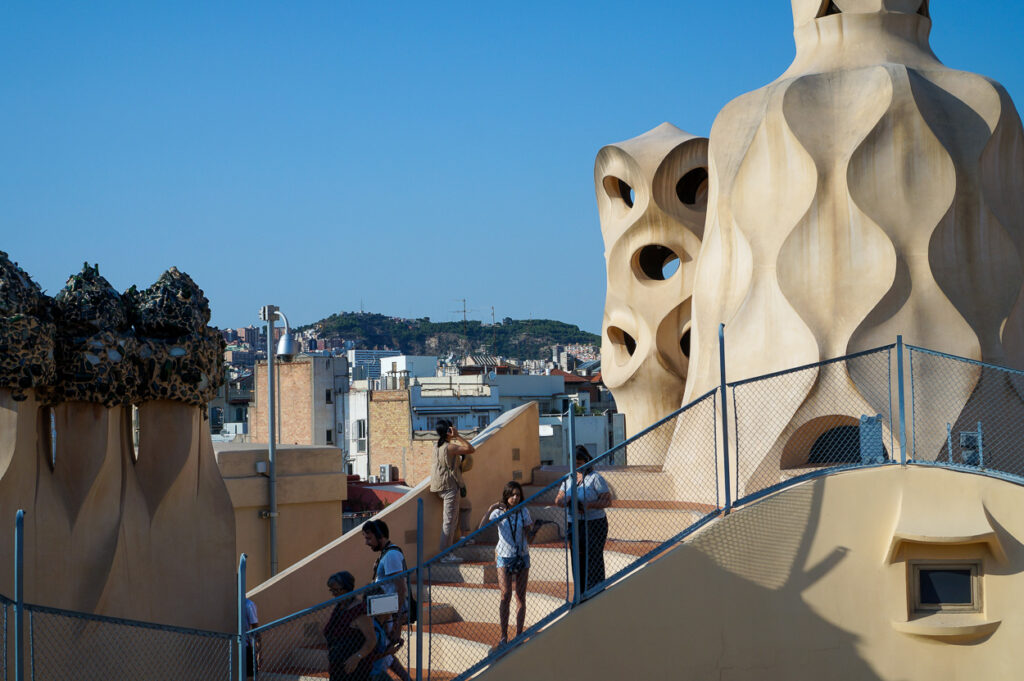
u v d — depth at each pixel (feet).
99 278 38.14
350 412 176.55
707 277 53.67
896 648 39.27
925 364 46.14
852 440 46.62
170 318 40.27
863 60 52.37
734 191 51.75
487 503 51.72
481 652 37.40
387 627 34.14
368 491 109.29
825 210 48.39
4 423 34.78
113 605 38.14
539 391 223.10
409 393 164.96
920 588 39.78
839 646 38.78
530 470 54.44
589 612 36.06
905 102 48.39
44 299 36.86
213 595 42.50
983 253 48.32
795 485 39.45
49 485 36.65
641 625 36.68
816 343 46.75
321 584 44.45
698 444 47.96
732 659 37.65
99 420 37.70
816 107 50.06
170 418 40.91
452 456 47.73
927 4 55.77
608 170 82.07
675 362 77.66
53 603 36.14
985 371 46.60
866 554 39.45
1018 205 50.11
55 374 36.22
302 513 61.00
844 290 47.39
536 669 35.17
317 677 38.50
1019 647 38.93
